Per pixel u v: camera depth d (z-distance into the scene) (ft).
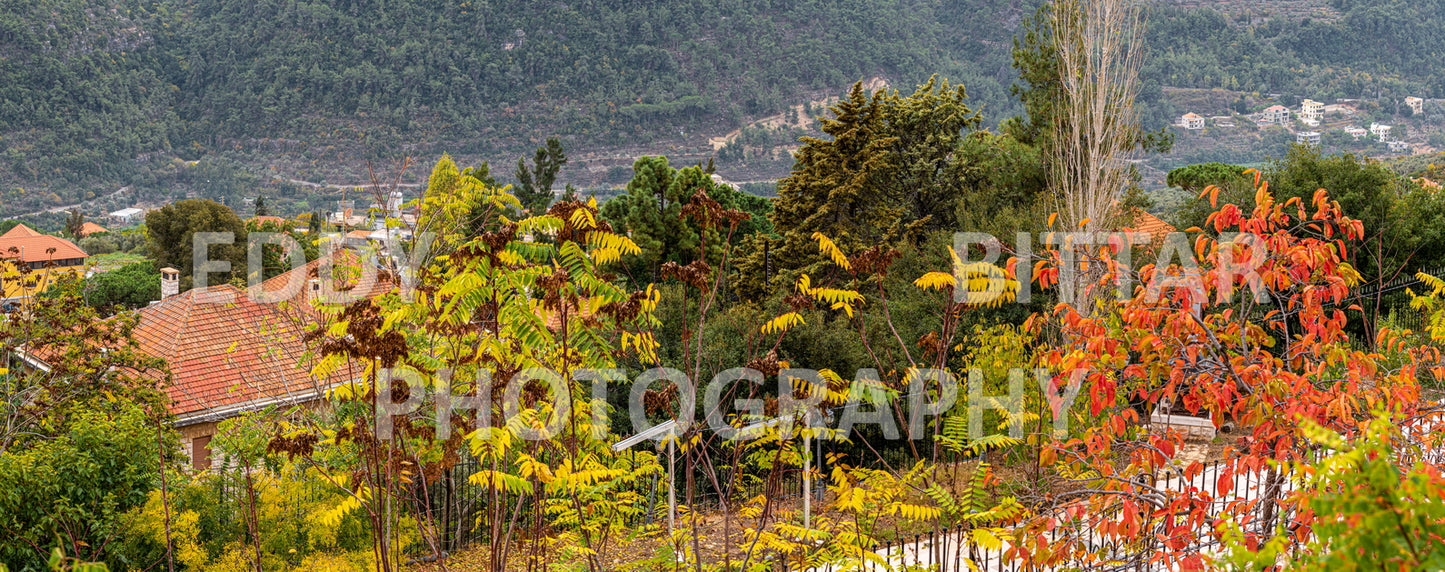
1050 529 22.12
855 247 71.26
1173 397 21.54
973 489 24.00
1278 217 21.20
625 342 24.43
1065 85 66.39
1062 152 66.23
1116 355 21.27
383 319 24.00
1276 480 20.40
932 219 91.71
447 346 27.84
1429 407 20.44
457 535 35.96
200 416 55.57
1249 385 20.61
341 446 33.53
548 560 27.71
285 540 32.19
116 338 50.37
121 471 33.32
